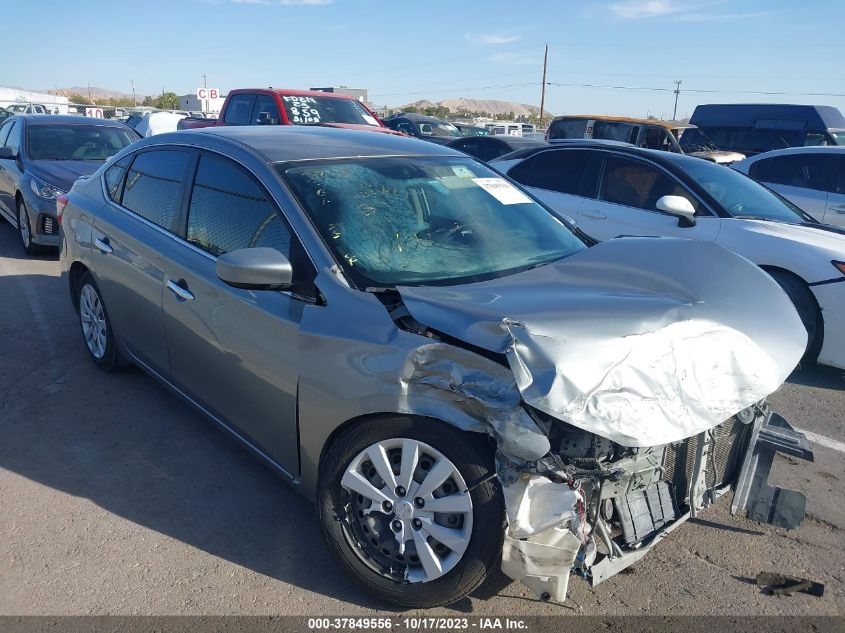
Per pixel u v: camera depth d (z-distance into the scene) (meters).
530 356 2.45
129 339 4.53
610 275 3.19
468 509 2.63
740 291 3.11
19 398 4.68
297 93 11.78
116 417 4.45
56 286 7.34
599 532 2.69
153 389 4.86
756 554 3.32
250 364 3.31
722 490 3.23
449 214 3.61
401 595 2.80
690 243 3.57
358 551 2.89
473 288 3.03
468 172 4.04
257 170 3.53
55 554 3.17
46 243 8.35
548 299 2.86
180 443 4.16
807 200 9.23
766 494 3.27
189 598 2.92
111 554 3.18
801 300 5.68
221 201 3.71
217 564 3.13
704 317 2.83
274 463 3.38
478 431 2.57
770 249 5.80
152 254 4.04
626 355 2.53
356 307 2.92
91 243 4.75
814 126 15.91
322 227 3.21
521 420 2.46
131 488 3.70
